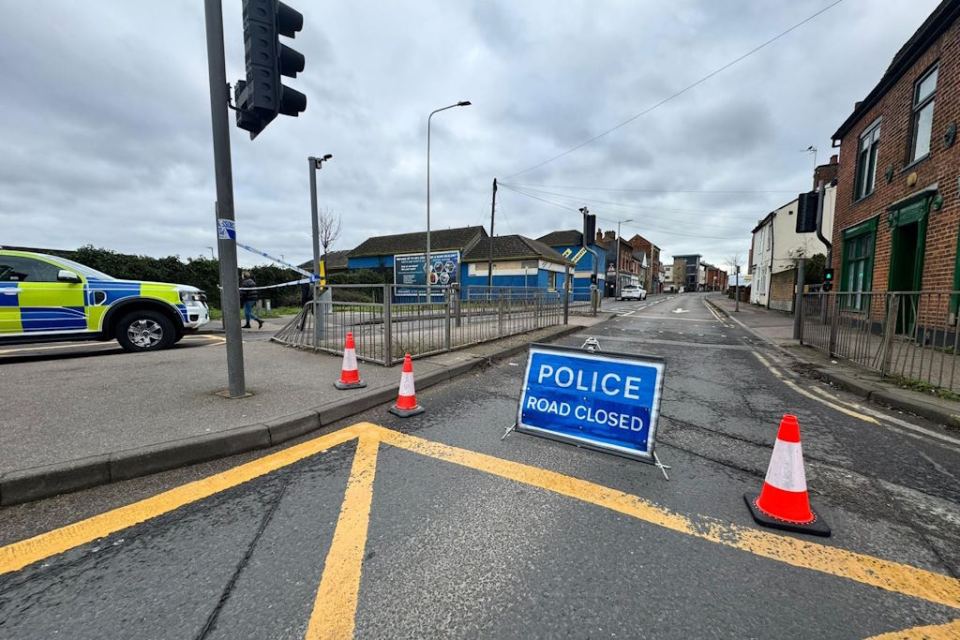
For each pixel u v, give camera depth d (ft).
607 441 11.29
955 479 10.29
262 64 13.29
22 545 7.46
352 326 22.70
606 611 6.09
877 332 24.13
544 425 12.32
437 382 19.48
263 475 10.24
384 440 12.49
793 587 6.63
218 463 10.90
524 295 35.78
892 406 16.22
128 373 18.35
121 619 5.84
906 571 7.02
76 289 22.53
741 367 24.30
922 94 28.55
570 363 12.19
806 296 31.91
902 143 30.19
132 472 9.98
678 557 7.32
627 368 11.32
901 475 10.50
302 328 26.08
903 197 29.89
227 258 14.32
